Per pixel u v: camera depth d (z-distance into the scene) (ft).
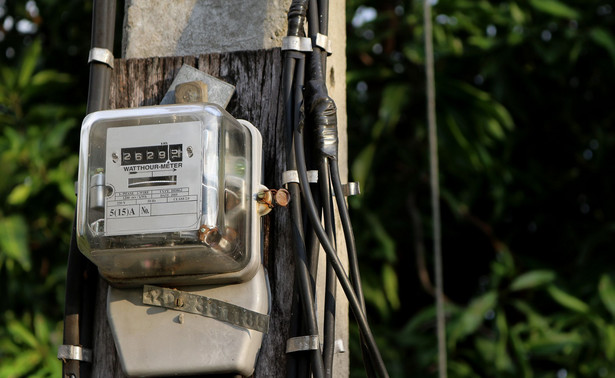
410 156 15.15
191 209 4.42
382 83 15.74
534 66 15.25
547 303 15.11
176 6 5.53
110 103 5.30
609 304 13.64
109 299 4.82
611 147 15.20
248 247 4.69
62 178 13.29
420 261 15.25
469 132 14.29
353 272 4.79
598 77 15.47
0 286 14.19
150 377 4.73
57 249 14.33
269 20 5.36
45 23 15.34
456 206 14.74
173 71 5.29
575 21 15.01
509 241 15.83
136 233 4.43
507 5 15.12
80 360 4.94
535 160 15.65
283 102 5.03
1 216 13.46
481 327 15.20
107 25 5.29
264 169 5.04
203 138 4.50
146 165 4.50
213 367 4.65
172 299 4.72
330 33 5.72
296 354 4.72
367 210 14.94
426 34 9.15
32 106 14.55
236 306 4.69
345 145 5.92
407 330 14.16
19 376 13.43
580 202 15.80
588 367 13.92
